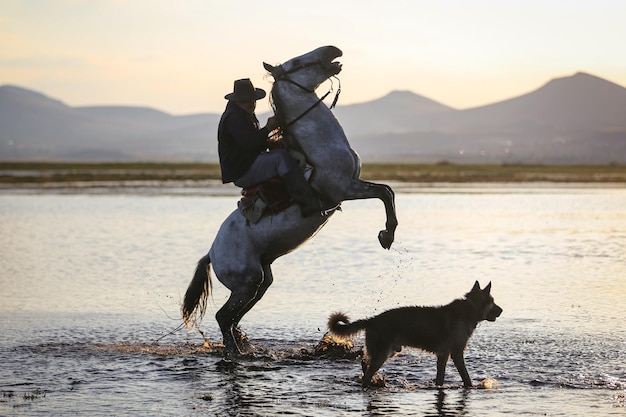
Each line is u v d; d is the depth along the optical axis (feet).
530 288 63.00
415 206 162.40
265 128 42.27
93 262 80.07
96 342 46.11
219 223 122.93
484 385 36.70
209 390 36.42
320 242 96.84
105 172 408.05
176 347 45.27
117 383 37.55
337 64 42.45
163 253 87.40
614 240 100.22
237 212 43.80
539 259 81.30
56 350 44.04
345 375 39.24
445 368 37.68
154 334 48.55
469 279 67.87
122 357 42.68
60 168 479.00
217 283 68.95
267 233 42.57
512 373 38.68
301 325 50.34
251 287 43.27
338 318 37.63
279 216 42.24
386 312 37.42
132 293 62.23
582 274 70.79
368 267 75.46
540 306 55.47
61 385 37.14
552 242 97.50
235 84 42.86
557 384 36.68
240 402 34.40
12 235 106.52
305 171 41.75
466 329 37.35
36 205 163.32
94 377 38.60
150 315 54.08
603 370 38.93
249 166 42.47
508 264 77.56
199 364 41.37
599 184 287.07
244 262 43.06
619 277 68.85
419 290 62.39
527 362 40.55
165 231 111.45
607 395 34.88
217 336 48.52
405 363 41.32
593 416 31.89
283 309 55.36
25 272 73.15
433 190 229.25
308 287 64.08
